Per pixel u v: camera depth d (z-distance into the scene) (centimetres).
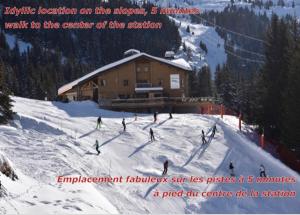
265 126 5709
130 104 6031
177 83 6544
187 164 3997
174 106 6234
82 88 6812
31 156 3338
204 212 3306
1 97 4278
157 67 6519
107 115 5372
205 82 11356
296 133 4891
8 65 13988
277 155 4869
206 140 4522
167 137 4531
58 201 2338
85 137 4319
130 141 4350
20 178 2584
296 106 4944
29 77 11919
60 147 3753
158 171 3822
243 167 4094
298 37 5928
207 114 5809
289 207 3550
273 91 5706
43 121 4384
